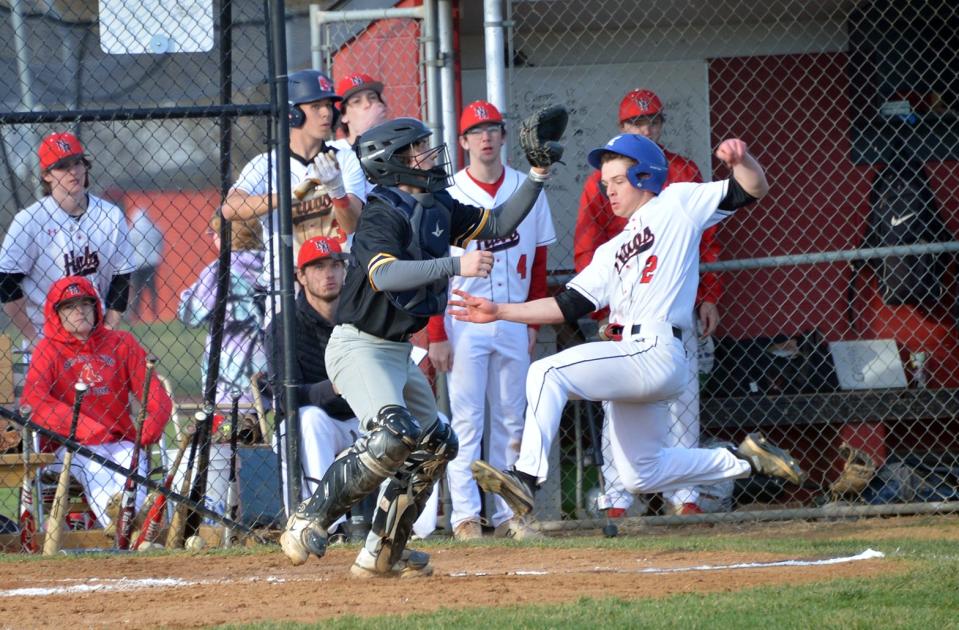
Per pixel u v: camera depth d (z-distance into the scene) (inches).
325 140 1005.2
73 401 910.4
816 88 1176.8
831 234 1173.7
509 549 794.8
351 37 1123.9
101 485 896.9
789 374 1090.1
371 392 613.9
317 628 498.3
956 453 1127.0
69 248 981.8
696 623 494.6
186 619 543.2
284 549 619.5
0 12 1072.2
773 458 876.6
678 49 1173.7
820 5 1138.0
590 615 517.7
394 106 1069.1
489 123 951.0
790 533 935.0
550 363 836.6
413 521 637.9
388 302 612.1
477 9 1091.9
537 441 828.0
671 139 1182.3
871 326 1152.8
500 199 967.6
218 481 900.0
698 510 1010.7
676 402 999.0
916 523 972.6
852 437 1097.4
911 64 1159.0
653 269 852.0
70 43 1081.4
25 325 1052.5
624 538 877.2
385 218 608.7
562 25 1154.7
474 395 956.6
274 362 858.1
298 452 844.6
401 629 492.1
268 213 847.1
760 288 1172.5
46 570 719.7
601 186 995.9
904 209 1103.0
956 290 1131.9
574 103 1168.2
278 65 825.5
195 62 1055.0
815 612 518.3
